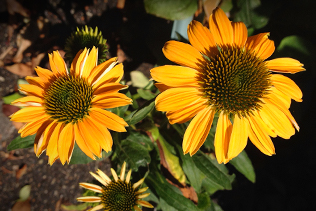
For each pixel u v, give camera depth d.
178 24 0.24
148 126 0.21
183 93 0.14
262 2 0.23
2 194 0.27
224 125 0.15
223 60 0.15
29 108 0.15
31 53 0.28
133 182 0.20
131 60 0.29
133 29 0.30
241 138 0.15
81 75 0.16
